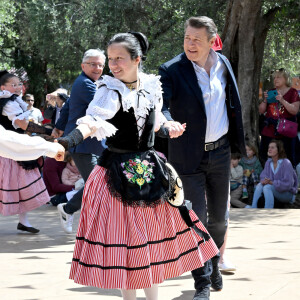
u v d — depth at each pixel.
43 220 7.02
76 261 2.88
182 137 3.60
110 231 2.80
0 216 7.48
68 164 8.59
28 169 5.90
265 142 9.72
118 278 2.74
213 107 3.62
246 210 7.95
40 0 18.36
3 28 17.86
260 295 3.63
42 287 3.90
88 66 5.43
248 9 10.27
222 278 4.04
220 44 3.88
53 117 9.54
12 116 5.60
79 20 17.77
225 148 3.68
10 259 4.79
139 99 2.95
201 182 3.64
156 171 2.96
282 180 8.30
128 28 17.50
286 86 9.38
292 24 11.11
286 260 4.58
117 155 2.94
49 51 20.17
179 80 3.61
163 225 2.95
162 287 3.87
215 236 3.78
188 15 12.75
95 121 2.73
